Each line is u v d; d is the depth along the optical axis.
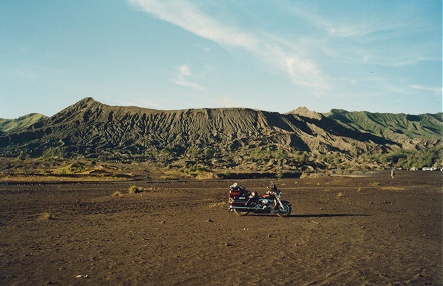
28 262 11.06
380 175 112.69
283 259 11.26
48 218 21.25
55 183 71.94
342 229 16.72
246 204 22.19
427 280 9.23
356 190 48.78
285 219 20.59
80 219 21.02
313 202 30.86
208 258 11.41
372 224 18.23
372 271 9.98
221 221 19.88
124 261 11.12
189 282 9.04
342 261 11.02
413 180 76.56
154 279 9.29
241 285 8.79
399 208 25.89
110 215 22.98
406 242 13.77
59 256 11.80
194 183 79.06
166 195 41.84
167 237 15.00
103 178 94.00
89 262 11.02
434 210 24.62
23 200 34.62
